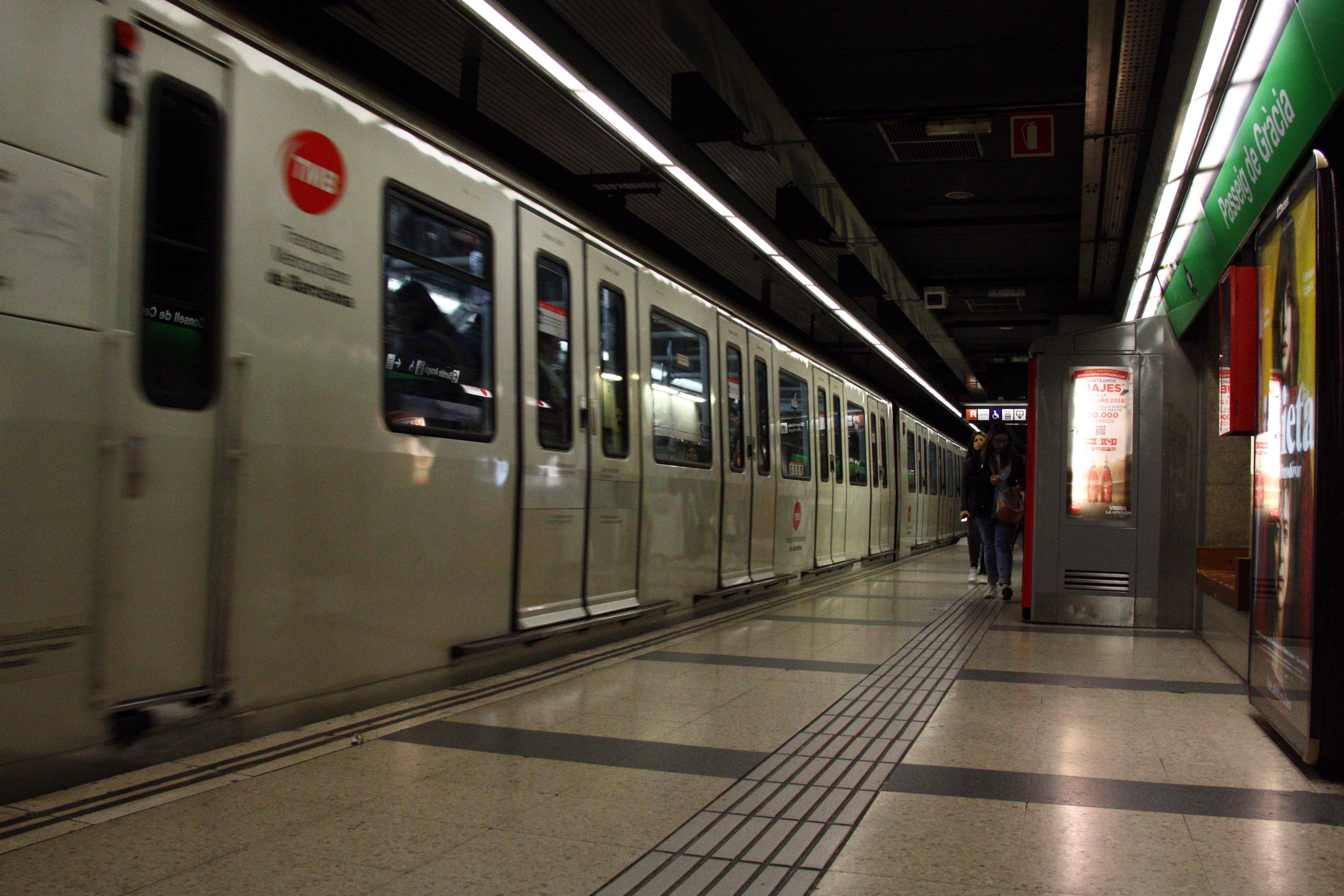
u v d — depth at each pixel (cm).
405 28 752
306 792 380
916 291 1703
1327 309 412
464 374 598
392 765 422
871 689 620
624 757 446
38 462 343
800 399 1372
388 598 526
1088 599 964
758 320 1207
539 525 681
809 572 1392
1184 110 686
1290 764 448
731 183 1026
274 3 629
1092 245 1280
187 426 403
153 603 388
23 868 295
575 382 739
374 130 523
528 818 359
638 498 846
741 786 405
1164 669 709
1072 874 312
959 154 1084
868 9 784
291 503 455
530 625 670
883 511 1973
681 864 318
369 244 514
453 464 582
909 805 384
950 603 1169
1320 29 447
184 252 405
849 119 985
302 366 464
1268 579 504
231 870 301
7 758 337
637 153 849
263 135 446
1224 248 777
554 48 625
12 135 338
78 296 358
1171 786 411
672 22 732
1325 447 412
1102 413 973
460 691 575
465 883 298
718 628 905
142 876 294
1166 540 955
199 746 410
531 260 680
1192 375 959
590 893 293
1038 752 466
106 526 367
